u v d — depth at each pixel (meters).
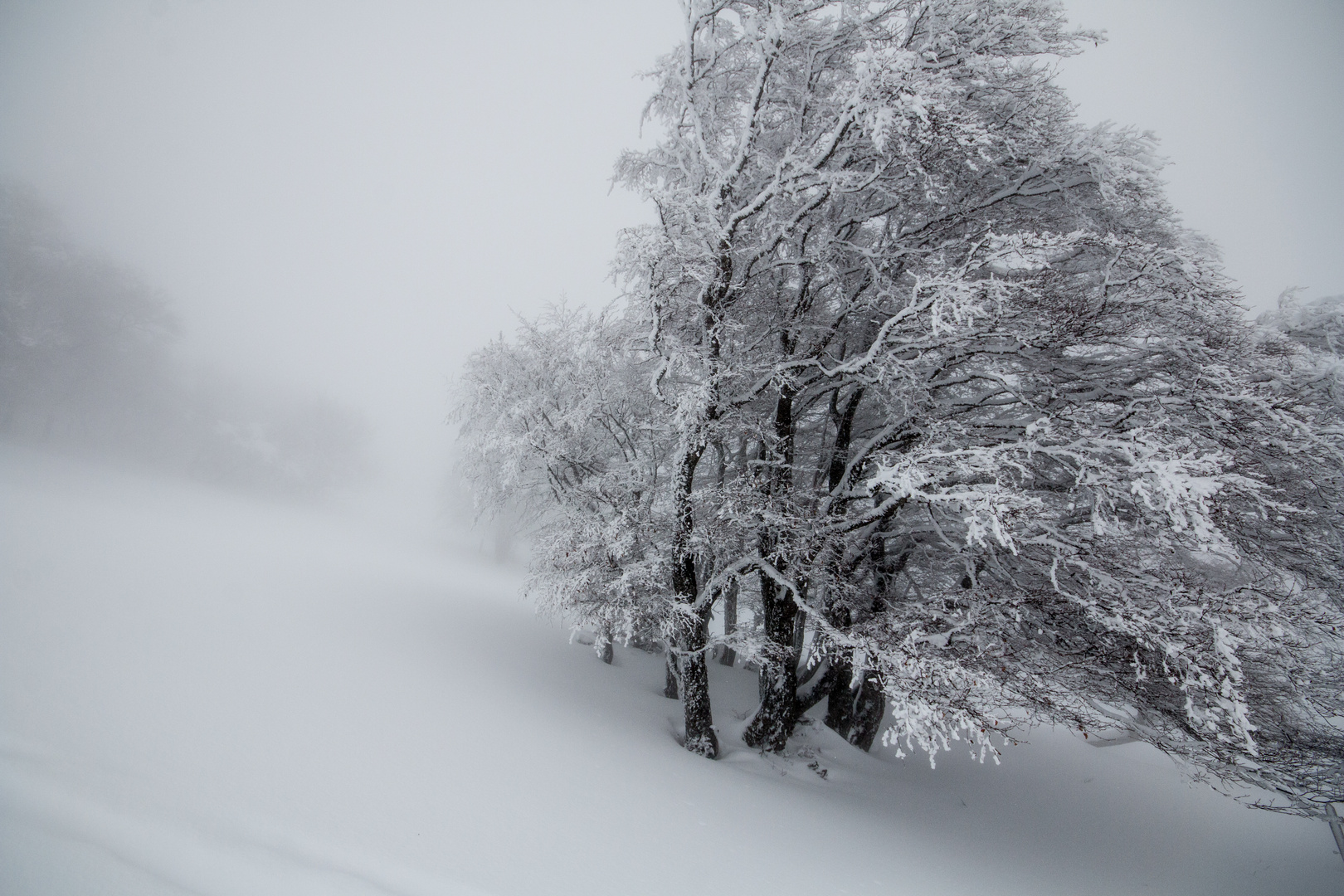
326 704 6.00
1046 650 6.87
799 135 7.82
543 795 5.08
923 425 7.66
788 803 6.69
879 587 9.30
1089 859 7.50
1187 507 4.84
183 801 3.72
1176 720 6.39
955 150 6.71
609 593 8.12
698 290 8.09
